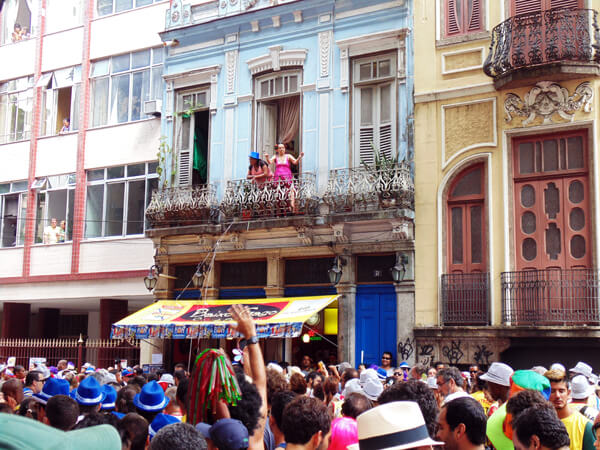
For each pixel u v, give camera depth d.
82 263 21.84
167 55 20.17
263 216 17.20
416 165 16.20
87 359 21.91
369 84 17.25
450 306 15.36
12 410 7.07
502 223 15.06
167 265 18.97
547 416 4.27
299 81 18.14
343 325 16.48
